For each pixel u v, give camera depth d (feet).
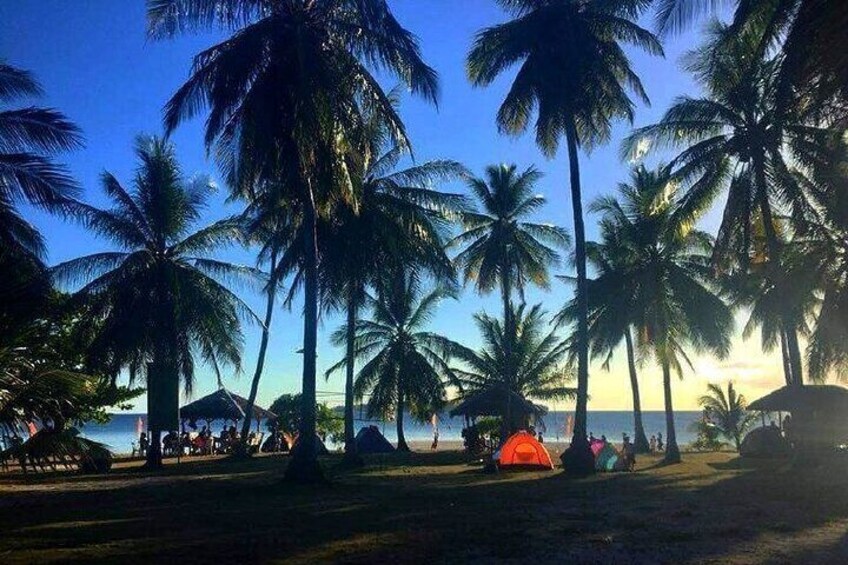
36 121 66.64
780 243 95.09
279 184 69.15
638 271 109.91
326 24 63.87
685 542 36.11
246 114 60.70
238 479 76.28
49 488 68.59
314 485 63.82
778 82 48.55
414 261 88.48
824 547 34.76
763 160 81.76
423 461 109.19
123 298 94.12
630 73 81.61
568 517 44.60
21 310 52.03
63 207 68.18
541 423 145.69
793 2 50.14
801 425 83.10
